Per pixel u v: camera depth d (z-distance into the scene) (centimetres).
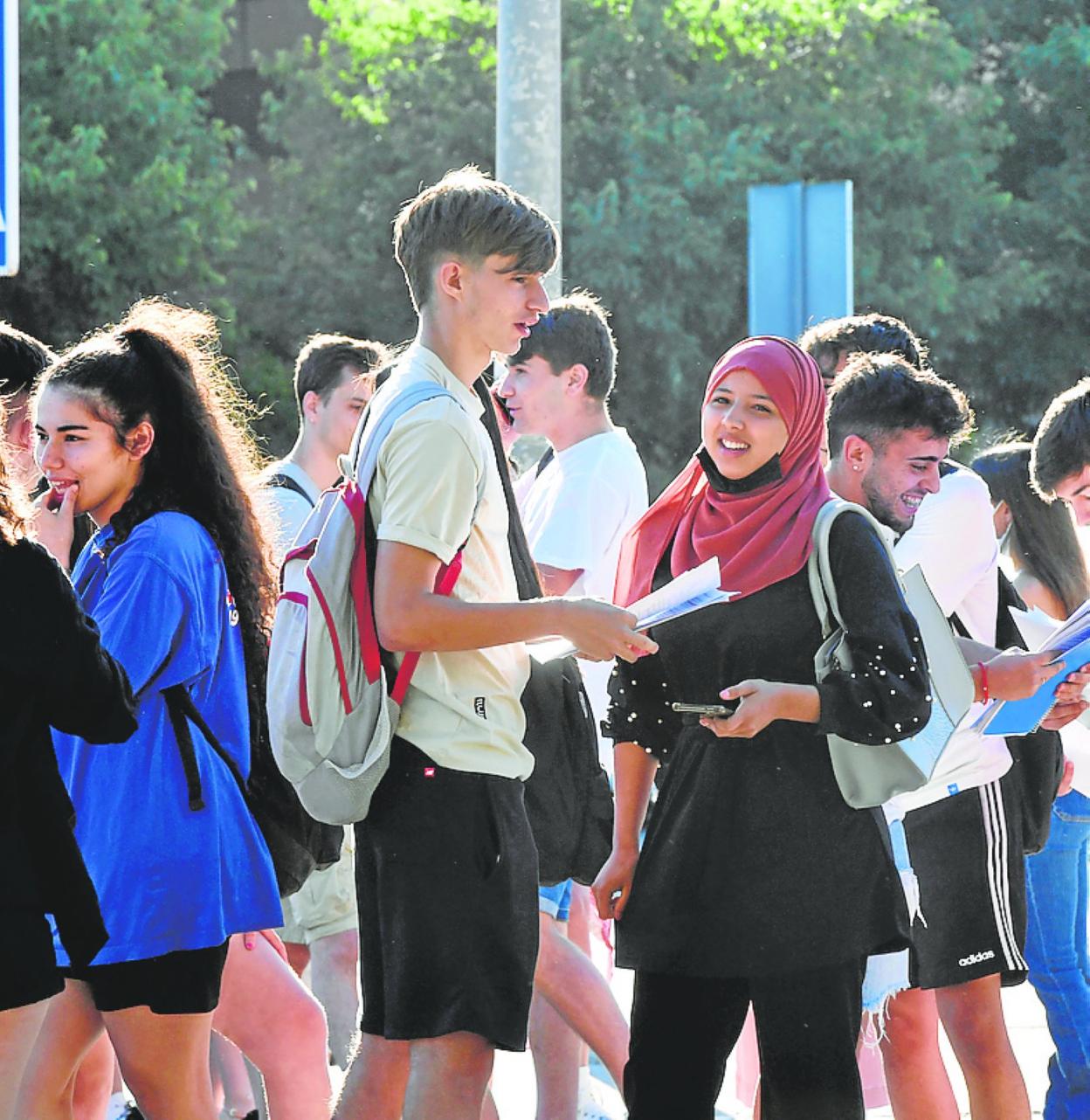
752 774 1341
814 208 2403
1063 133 9081
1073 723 1770
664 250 7962
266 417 8744
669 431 8188
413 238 1345
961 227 8625
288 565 1342
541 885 1616
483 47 8762
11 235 2698
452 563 1305
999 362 8850
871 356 1650
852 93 8438
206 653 1408
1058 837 1783
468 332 1336
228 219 8625
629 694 1429
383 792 1310
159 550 1392
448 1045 1300
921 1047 1631
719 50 8412
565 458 1945
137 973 1359
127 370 1430
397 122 8762
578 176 8188
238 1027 1540
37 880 1199
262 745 1473
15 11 2689
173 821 1376
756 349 1368
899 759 1340
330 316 8831
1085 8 9300
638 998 1395
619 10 8369
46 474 1430
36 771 1210
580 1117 1931
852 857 1341
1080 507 1820
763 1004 1341
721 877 1341
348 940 1962
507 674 1344
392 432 1289
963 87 8844
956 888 1561
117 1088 2014
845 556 1330
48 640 1199
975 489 1617
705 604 1270
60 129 8238
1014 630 1733
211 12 8694
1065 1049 1797
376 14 8812
